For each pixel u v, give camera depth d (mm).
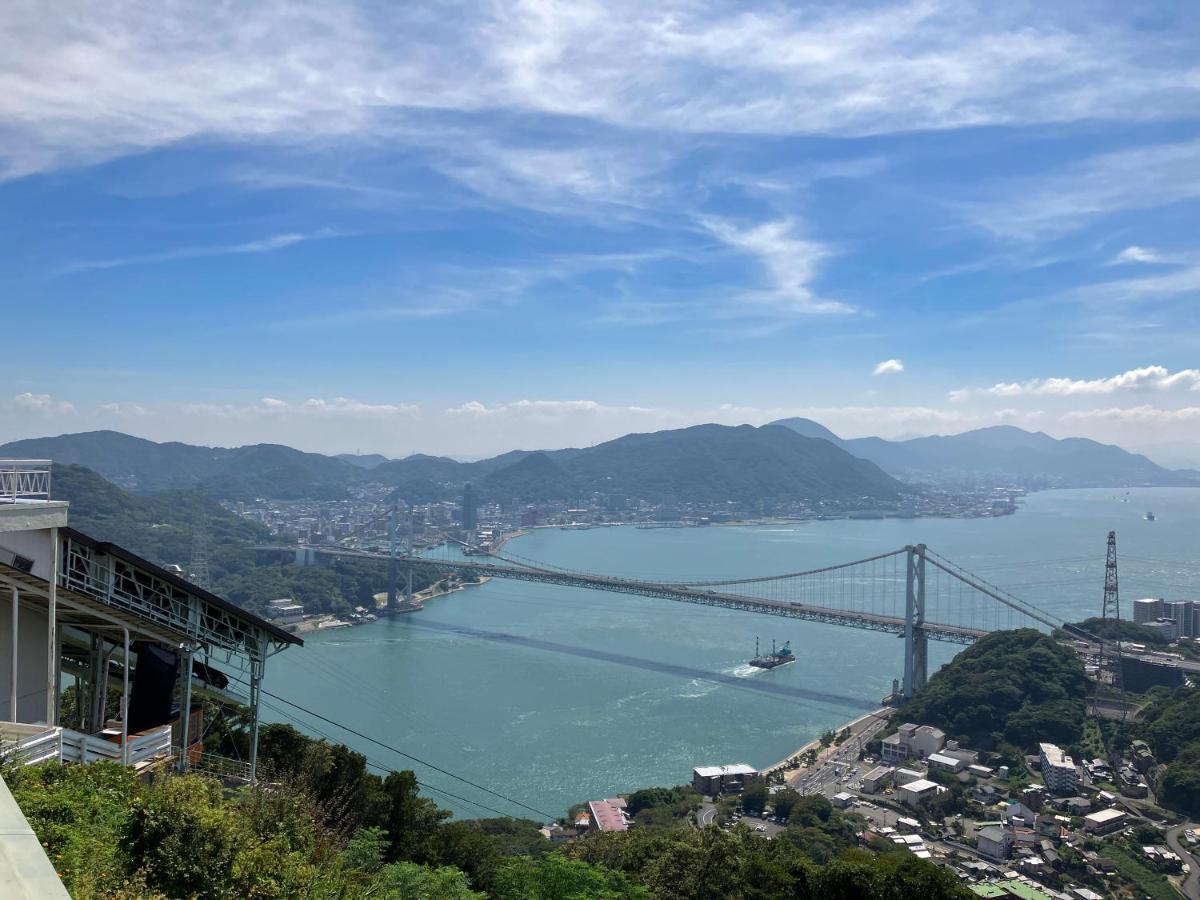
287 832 19766
